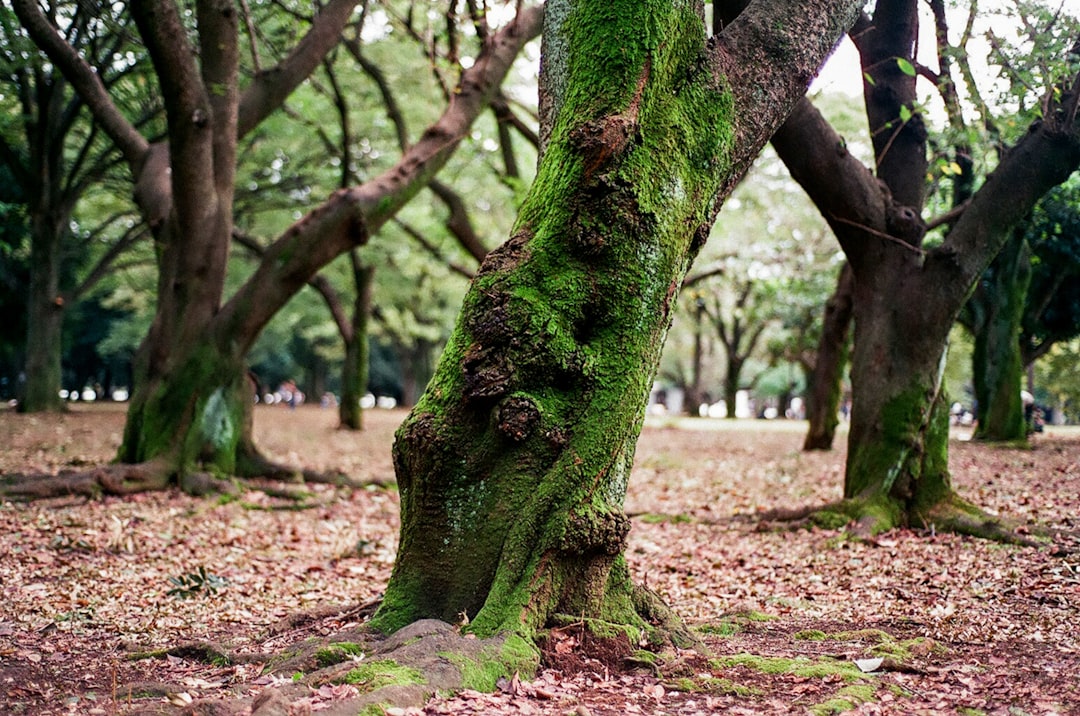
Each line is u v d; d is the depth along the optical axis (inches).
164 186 514.6
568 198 192.2
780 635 222.4
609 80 193.6
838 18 227.9
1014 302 688.4
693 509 475.5
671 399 2942.9
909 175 392.5
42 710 161.5
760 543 361.7
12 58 611.2
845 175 367.6
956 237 369.7
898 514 366.9
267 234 1111.0
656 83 196.2
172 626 239.3
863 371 382.9
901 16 383.2
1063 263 722.2
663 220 194.7
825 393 753.6
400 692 145.8
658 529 415.2
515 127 652.7
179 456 472.4
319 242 491.8
